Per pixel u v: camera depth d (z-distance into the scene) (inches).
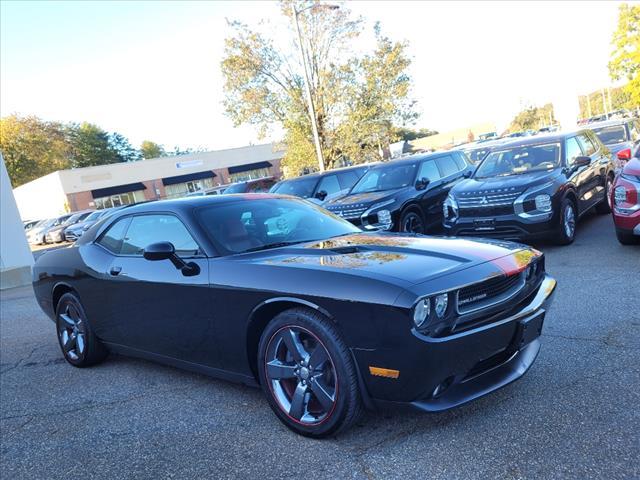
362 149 1078.4
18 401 168.7
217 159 2210.9
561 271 246.1
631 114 1429.6
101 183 1899.6
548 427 112.3
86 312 181.5
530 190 294.0
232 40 1019.3
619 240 275.4
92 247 179.9
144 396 158.6
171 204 159.0
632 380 128.8
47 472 121.3
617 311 180.1
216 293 131.7
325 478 104.5
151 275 150.1
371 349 106.3
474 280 110.3
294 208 170.1
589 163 322.3
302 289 114.8
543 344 159.6
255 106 1033.5
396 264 116.3
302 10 906.7
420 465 104.5
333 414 112.9
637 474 93.7
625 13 1633.9
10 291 460.4
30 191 2069.4
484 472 99.8
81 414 151.3
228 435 127.2
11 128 2405.3
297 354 118.6
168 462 118.6
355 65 1020.5
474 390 112.2
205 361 143.3
